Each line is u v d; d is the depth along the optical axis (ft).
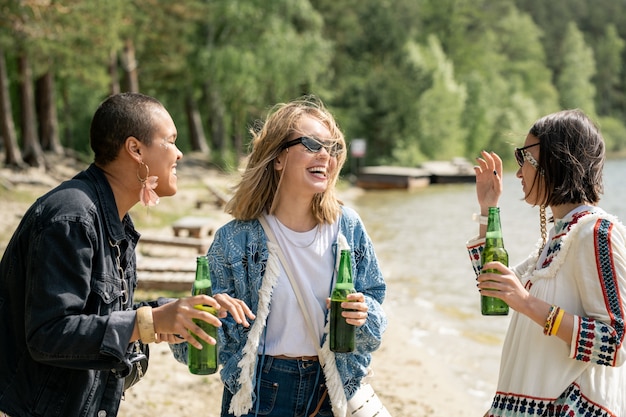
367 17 153.07
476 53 194.29
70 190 8.26
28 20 49.96
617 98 288.10
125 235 8.76
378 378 22.48
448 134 143.23
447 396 21.12
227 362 9.64
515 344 9.12
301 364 9.67
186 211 57.77
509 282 8.54
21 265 8.18
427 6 191.01
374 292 10.25
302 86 119.03
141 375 9.70
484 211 10.50
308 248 9.82
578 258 8.62
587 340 8.27
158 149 8.67
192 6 91.56
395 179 110.22
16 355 8.29
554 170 8.98
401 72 141.79
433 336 28.48
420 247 53.11
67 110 114.83
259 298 9.61
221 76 99.40
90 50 54.90
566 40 254.88
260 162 9.89
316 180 9.73
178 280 29.35
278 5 106.63
